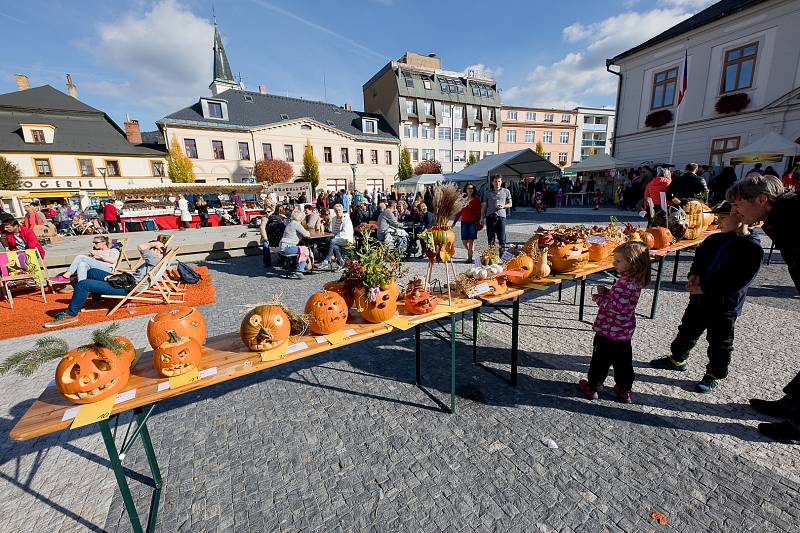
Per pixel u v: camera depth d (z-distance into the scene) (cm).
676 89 1571
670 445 234
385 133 3881
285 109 3434
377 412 281
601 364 276
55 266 765
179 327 199
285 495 207
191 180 2733
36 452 250
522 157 1411
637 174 1599
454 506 195
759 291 511
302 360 368
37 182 2620
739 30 1338
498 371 335
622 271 262
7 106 2764
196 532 186
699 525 179
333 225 817
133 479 223
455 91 4141
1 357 397
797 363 322
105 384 164
